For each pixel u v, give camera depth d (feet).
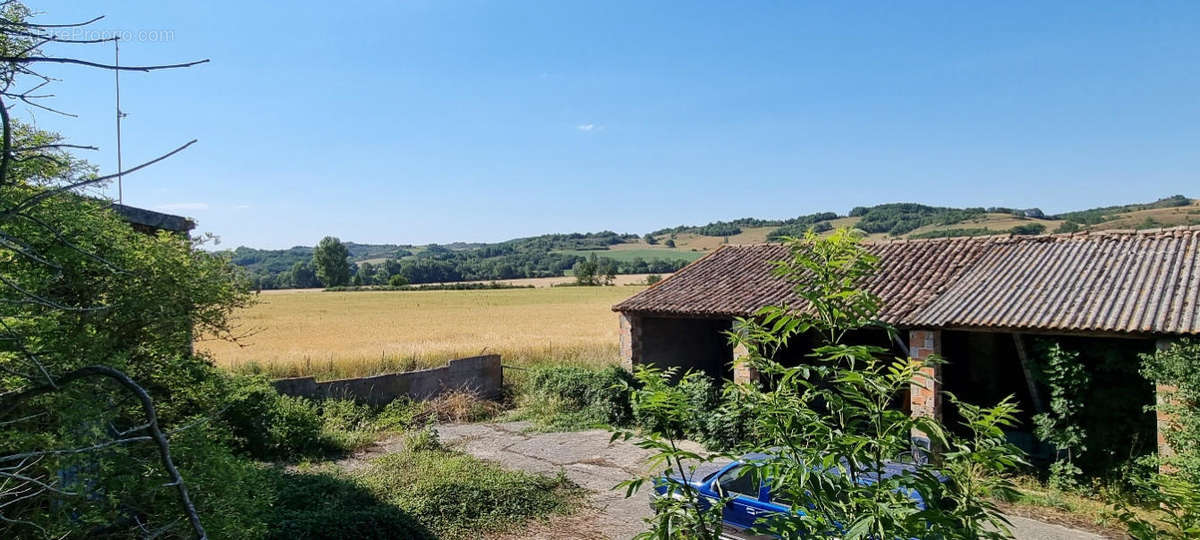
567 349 82.94
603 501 33.01
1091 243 42.14
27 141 13.60
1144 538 10.80
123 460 14.23
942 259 45.91
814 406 34.71
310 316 142.10
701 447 41.68
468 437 48.88
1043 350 35.09
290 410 43.98
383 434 49.32
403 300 197.26
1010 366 43.73
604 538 28.12
